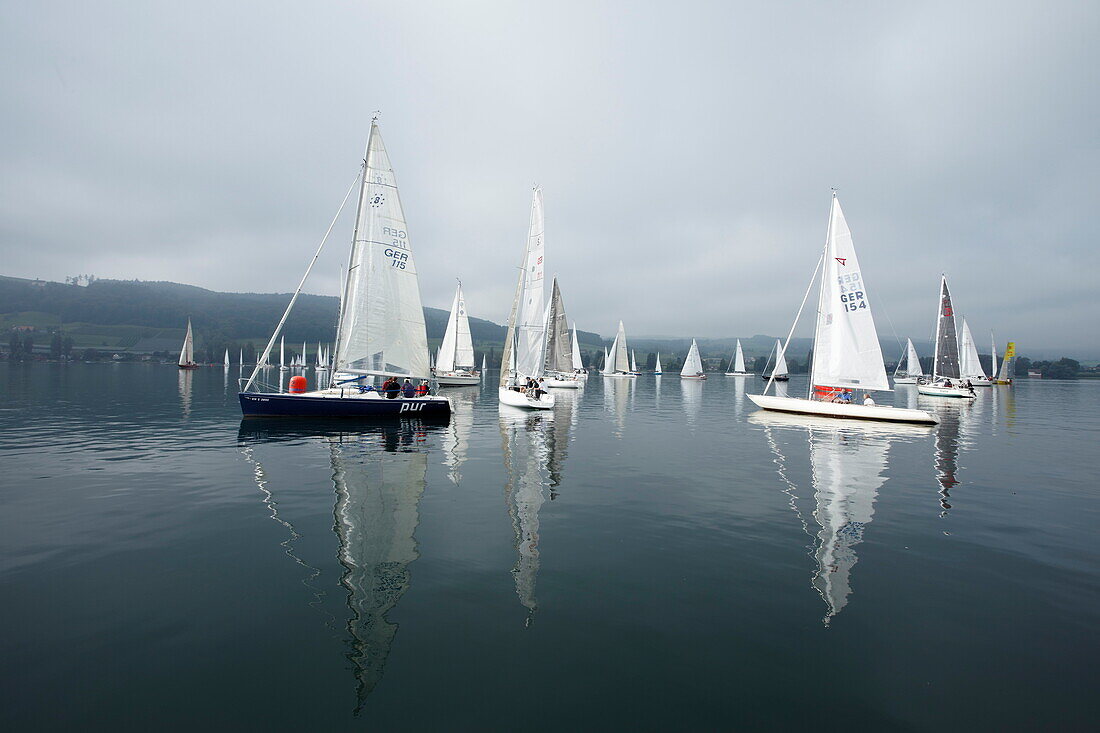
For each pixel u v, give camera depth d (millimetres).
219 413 24172
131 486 10539
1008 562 6887
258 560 6656
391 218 23531
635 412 30312
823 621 5262
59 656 4453
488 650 4664
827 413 26922
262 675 4266
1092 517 9055
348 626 5035
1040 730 3717
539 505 9484
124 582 5941
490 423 22891
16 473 11625
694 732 3693
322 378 90250
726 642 4844
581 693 4109
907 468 13484
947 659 4609
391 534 7762
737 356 123688
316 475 11750
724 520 8672
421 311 24625
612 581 6156
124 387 43969
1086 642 4902
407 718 3801
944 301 53156
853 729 3732
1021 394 60625
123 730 3621
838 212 26359
